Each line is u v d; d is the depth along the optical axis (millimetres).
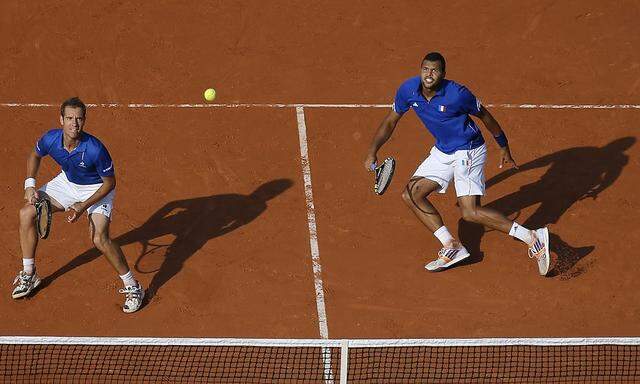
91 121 49938
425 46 56438
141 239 42000
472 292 39438
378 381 34125
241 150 47906
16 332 37031
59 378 34281
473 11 59344
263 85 53031
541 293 39375
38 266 40500
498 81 53281
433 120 37625
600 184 45375
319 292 39375
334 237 42375
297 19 58812
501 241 42062
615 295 39281
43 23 58000
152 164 46781
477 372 34656
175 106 51250
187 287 39531
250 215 43531
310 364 35062
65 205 37625
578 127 49438
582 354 35594
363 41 56844
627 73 53844
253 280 39969
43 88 52719
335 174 46281
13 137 48594
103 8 59344
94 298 38969
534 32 57375
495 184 45375
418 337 37125
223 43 56562
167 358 35344
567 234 42344
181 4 59844
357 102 51688
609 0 59812
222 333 37219
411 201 39094
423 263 40969
